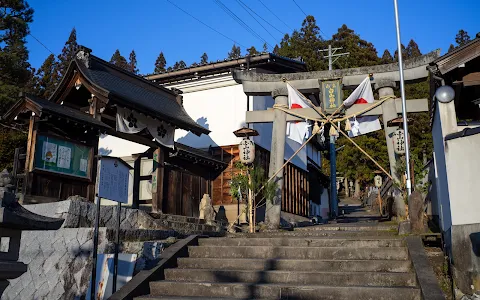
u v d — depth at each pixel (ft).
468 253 21.84
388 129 45.42
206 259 26.73
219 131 60.29
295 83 48.60
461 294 22.07
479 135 23.02
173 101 52.42
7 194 16.31
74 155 35.70
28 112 34.30
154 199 42.91
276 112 47.98
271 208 45.34
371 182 151.23
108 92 36.99
